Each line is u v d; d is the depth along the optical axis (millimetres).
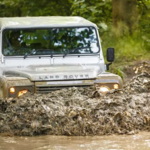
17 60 8914
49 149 5695
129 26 14625
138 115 6559
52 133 6355
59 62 8992
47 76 7801
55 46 9094
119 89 7199
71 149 5652
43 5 17719
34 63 8930
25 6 18031
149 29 15078
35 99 6852
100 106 6605
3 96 7664
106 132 6309
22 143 5988
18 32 9055
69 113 6426
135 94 7223
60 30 9188
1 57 8883
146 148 5648
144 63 8781
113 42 14578
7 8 18812
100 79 7969
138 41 14523
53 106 6594
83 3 15703
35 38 9086
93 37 9281
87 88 7449
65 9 17688
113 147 5711
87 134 6277
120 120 6426
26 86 7688
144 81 7570
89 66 8836
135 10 14680
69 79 7848
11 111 6613
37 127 6336
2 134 6371
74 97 6965
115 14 14703
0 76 8336
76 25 9250
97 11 15531
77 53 9117
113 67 13039
